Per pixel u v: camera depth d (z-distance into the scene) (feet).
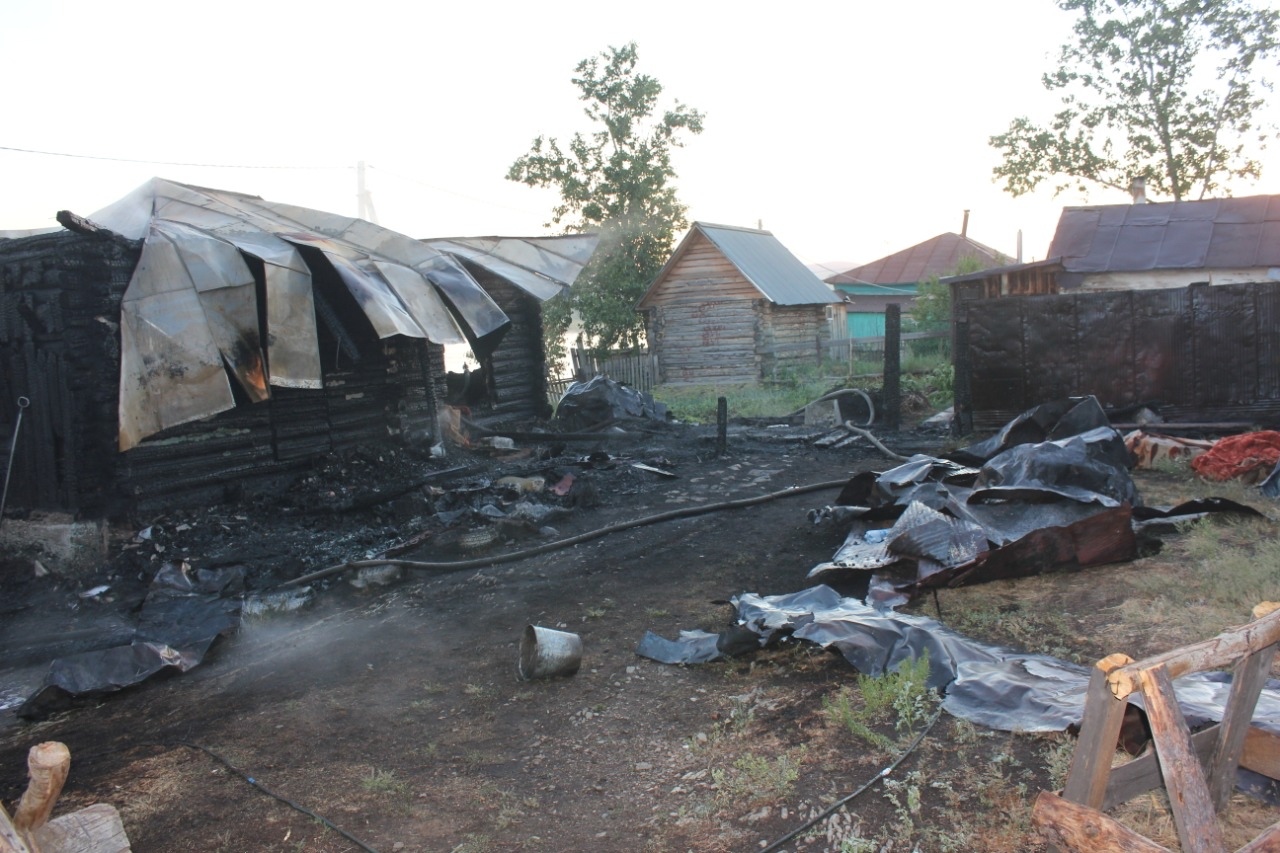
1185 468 30.94
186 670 20.70
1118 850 7.91
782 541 26.84
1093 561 20.77
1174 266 55.36
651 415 55.67
